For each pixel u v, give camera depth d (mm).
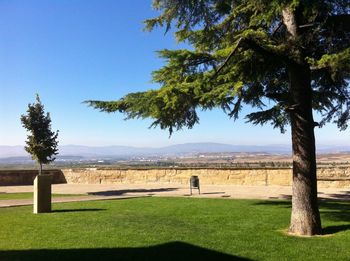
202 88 10094
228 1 10930
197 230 10508
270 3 8750
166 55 11648
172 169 27516
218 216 12734
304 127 10273
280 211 13695
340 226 10961
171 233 10117
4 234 10148
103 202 17031
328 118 12664
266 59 10023
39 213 13844
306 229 9969
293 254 8180
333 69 8992
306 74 10328
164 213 13516
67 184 29672
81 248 8680
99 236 9820
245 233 10117
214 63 11812
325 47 10852
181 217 12633
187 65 11797
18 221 12070
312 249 8547
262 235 9891
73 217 12789
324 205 15406
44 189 14188
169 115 11258
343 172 22438
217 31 11938
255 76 10484
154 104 10539
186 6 10992
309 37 9875
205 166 26281
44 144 25453
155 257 8000
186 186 25391
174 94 10109
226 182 25375
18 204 16781
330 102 12508
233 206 15094
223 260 7809
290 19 10305
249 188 22859
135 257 8000
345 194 19516
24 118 25266
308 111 10312
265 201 16750
